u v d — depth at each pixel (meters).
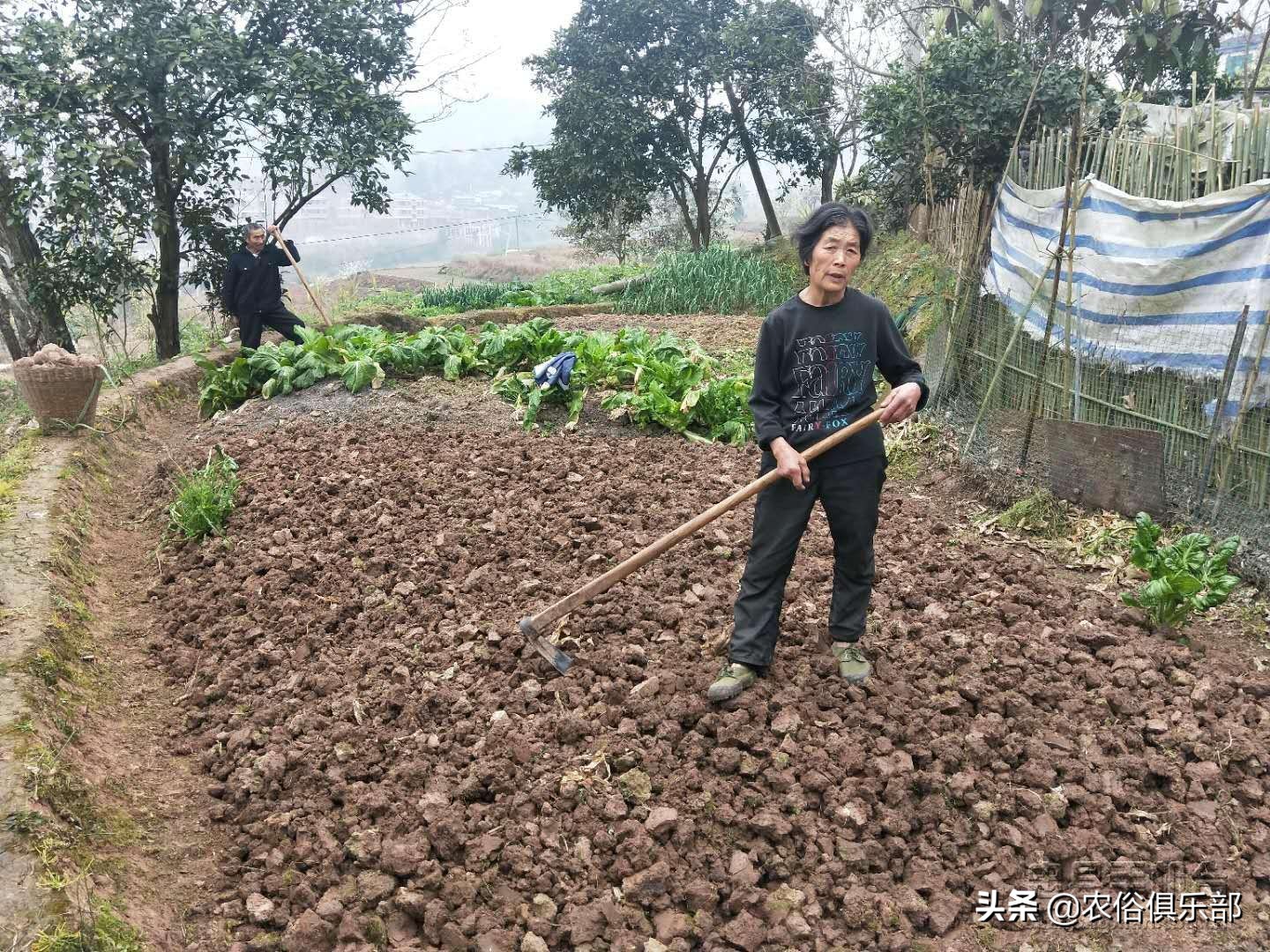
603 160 20.69
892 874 3.08
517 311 16.11
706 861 3.09
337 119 12.80
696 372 7.48
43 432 7.11
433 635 4.38
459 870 3.08
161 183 12.23
